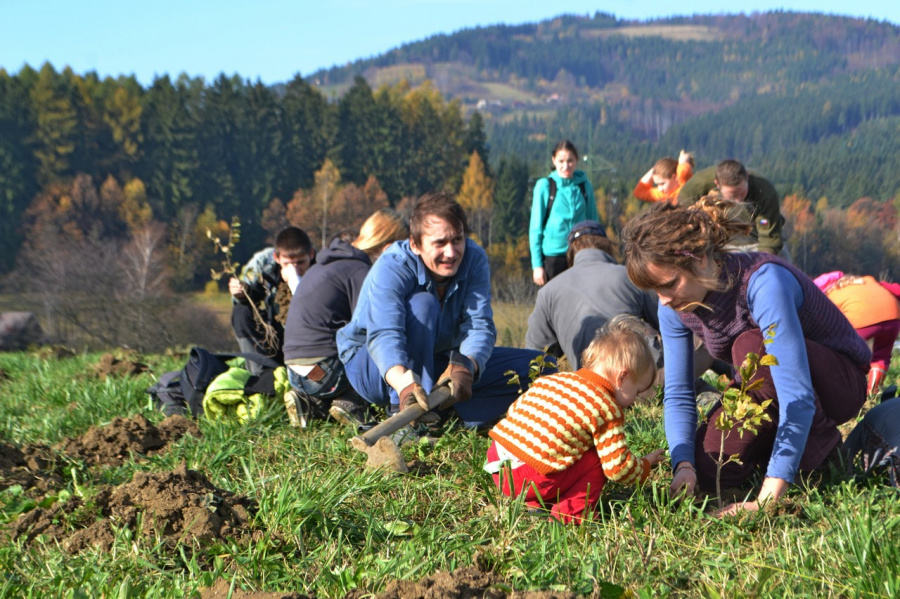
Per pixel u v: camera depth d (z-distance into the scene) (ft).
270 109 438.40
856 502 9.80
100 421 16.20
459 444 13.17
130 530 9.07
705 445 10.64
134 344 145.89
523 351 14.89
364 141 468.34
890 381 18.56
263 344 17.57
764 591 7.77
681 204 9.64
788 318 9.55
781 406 9.77
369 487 10.93
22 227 333.62
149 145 408.05
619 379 9.94
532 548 8.95
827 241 423.64
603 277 16.01
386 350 12.53
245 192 418.51
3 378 24.68
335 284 14.89
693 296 9.56
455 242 12.85
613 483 11.09
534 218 25.48
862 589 7.53
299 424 14.78
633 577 8.30
